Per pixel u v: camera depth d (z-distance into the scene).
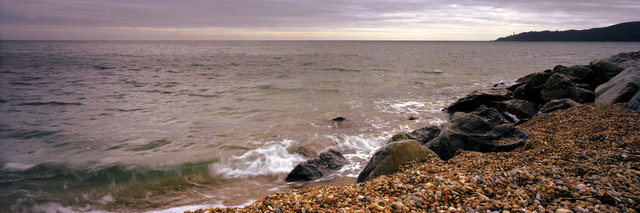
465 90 26.27
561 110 12.60
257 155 11.39
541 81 18.36
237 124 15.41
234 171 10.16
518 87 20.06
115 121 15.93
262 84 29.48
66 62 56.84
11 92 24.75
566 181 5.25
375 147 12.37
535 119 12.26
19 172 9.89
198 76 36.47
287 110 18.53
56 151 11.68
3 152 11.54
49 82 30.73
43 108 18.94
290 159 11.13
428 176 6.43
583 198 4.55
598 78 17.73
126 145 12.34
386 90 26.12
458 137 9.42
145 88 26.98
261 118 16.62
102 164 10.46
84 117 16.78
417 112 18.30
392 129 14.64
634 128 8.44
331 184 9.13
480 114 13.55
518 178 5.71
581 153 6.91
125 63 56.19
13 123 15.50
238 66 51.41
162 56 81.56
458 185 5.49
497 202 4.70
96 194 8.61
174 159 10.91
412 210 4.76
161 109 18.75
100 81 31.64
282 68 47.69
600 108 11.45
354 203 5.31
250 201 8.15
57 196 8.47
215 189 8.95
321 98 22.45
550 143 8.46
